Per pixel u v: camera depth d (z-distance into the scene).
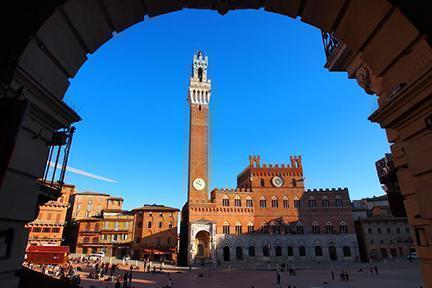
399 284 40.09
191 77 101.81
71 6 6.15
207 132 95.19
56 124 6.91
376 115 7.34
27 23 5.62
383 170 10.16
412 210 7.67
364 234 90.56
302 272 64.31
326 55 12.40
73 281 29.38
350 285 41.78
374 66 7.68
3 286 5.34
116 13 7.18
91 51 7.49
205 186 88.12
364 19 7.03
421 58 6.24
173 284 44.03
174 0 7.46
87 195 107.12
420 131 6.30
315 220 90.12
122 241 89.69
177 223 90.12
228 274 60.91
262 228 87.81
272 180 93.56
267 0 7.66
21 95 5.10
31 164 6.18
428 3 5.99
